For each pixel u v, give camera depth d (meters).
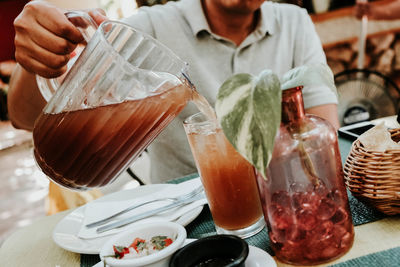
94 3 3.91
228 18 1.35
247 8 1.27
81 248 0.72
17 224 3.88
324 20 3.31
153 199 0.88
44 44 0.69
